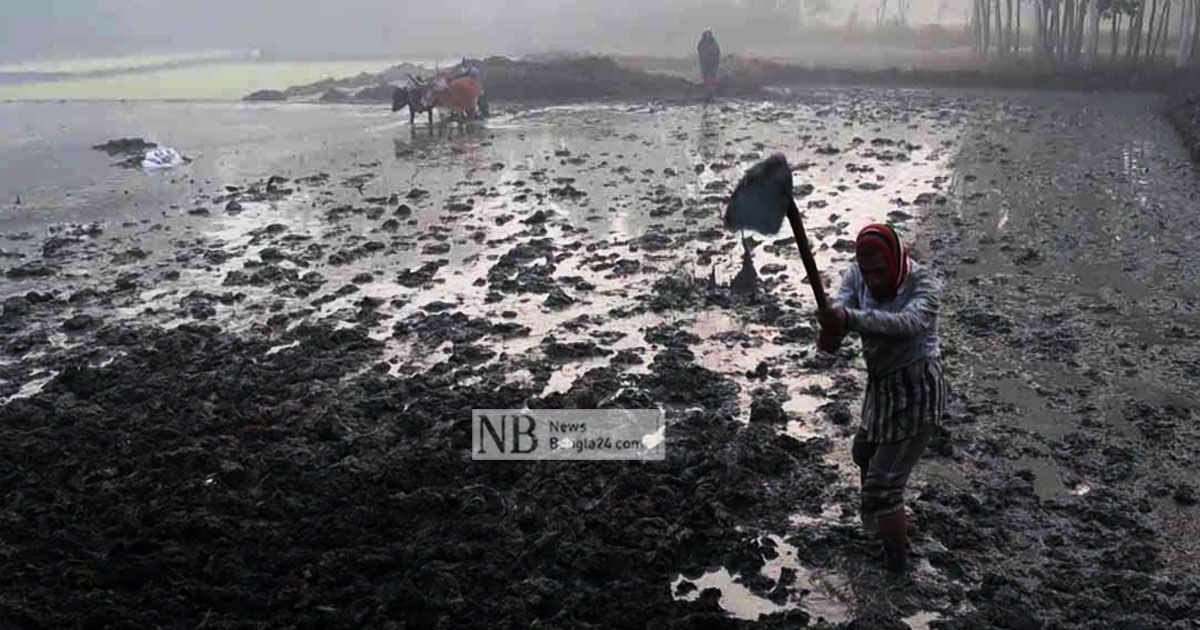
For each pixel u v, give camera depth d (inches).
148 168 704.4
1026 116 855.7
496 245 482.0
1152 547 225.9
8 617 201.6
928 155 681.0
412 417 290.8
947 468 263.4
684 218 521.0
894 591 213.0
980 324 362.6
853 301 214.2
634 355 338.6
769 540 232.5
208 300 413.1
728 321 371.6
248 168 697.6
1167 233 476.7
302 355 347.6
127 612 202.7
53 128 911.7
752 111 921.5
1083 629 198.2
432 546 226.4
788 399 305.7
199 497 251.8
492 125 874.1
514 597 209.0
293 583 215.3
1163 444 273.3
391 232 511.8
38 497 254.8
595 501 250.4
